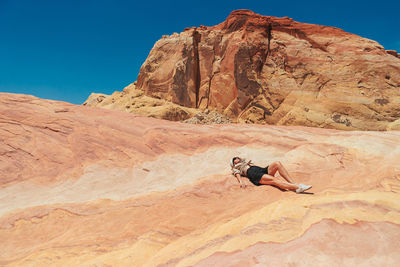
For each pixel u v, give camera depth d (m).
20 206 3.62
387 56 21.48
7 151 4.71
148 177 4.46
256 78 23.06
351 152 4.46
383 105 19.55
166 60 27.36
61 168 4.63
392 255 1.59
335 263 1.58
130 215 3.15
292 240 1.88
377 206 2.13
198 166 4.71
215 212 3.01
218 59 26.38
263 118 21.75
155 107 24.41
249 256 1.80
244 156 4.93
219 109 25.02
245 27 24.53
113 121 5.92
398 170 3.24
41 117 5.52
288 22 24.59
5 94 6.21
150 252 2.33
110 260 2.25
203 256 1.97
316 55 22.73
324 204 2.32
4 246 2.83
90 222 3.08
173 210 3.12
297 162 4.49
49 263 2.37
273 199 3.08
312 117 20.02
